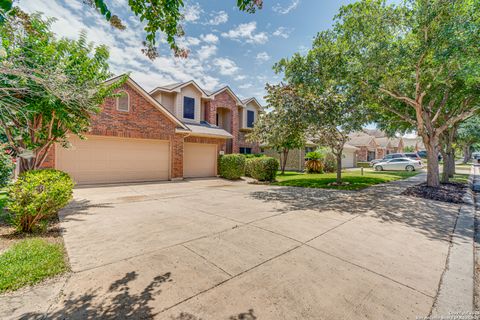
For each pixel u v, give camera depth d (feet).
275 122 33.30
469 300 8.36
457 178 48.42
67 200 16.94
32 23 16.06
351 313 7.55
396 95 32.19
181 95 54.39
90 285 8.85
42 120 20.42
